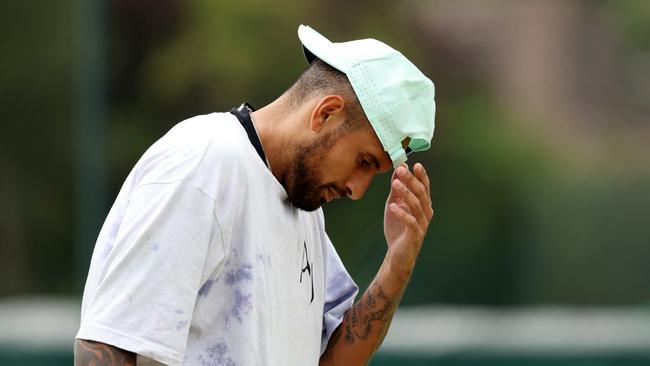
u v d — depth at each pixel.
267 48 59.47
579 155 60.28
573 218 48.47
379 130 8.98
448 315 28.48
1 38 55.06
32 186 54.81
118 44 59.56
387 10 61.50
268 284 8.95
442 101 61.78
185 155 8.72
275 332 9.03
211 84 59.91
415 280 42.25
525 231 50.66
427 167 59.00
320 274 9.95
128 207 8.64
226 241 8.74
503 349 23.48
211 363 8.77
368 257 29.59
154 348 8.29
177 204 8.55
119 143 58.84
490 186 58.22
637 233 46.44
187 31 60.09
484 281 44.28
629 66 61.62
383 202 44.97
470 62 62.47
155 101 59.84
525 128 61.22
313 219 9.85
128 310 8.32
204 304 8.80
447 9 62.19
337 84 9.09
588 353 23.39
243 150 8.92
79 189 29.06
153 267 8.41
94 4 30.20
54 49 55.19
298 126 9.12
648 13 61.09
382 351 23.42
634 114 61.31
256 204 8.91
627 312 27.47
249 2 59.31
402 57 9.28
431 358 23.36
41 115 54.94
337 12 60.59
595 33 62.09
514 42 62.44
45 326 27.06
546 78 62.28
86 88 29.72
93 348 8.26
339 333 10.42
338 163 9.11
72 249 54.00
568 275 45.53
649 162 59.88
